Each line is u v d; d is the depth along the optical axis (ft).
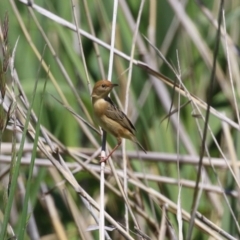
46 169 34.19
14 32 37.27
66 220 36.29
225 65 41.91
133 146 37.04
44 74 37.99
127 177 30.14
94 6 39.78
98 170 31.83
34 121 25.38
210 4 43.16
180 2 38.83
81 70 35.68
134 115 36.94
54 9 38.78
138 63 29.19
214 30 43.19
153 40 38.45
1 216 30.71
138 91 38.91
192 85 39.45
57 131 34.94
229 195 31.89
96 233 34.60
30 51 37.52
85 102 36.17
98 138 38.86
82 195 23.67
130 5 40.75
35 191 31.12
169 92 40.19
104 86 28.37
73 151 32.55
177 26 39.65
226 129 31.78
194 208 22.09
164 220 28.89
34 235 33.71
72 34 39.19
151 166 37.58
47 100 37.45
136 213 33.24
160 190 34.24
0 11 37.63
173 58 40.45
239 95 36.04
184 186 34.04
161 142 36.63
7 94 24.64
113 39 28.53
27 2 30.07
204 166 35.60
